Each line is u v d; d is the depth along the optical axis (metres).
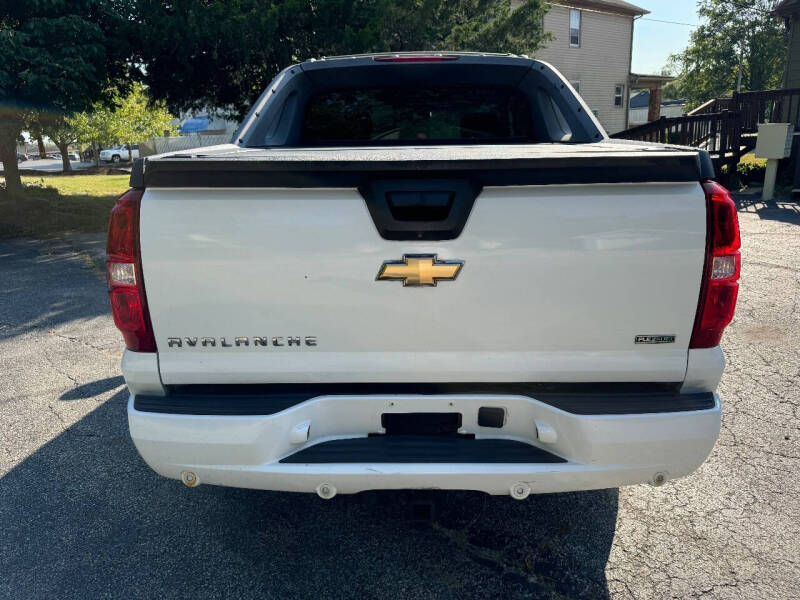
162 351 2.08
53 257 8.96
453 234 1.96
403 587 2.32
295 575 2.40
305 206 1.95
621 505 2.85
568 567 2.43
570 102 3.38
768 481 3.01
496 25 13.18
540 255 1.96
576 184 1.92
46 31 10.31
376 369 2.07
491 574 2.39
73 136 32.81
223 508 2.88
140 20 11.78
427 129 3.91
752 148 13.33
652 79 32.22
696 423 2.03
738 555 2.48
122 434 3.61
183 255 1.99
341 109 3.87
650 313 2.01
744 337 4.93
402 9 12.57
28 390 4.23
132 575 2.42
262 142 3.25
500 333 2.03
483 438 2.13
